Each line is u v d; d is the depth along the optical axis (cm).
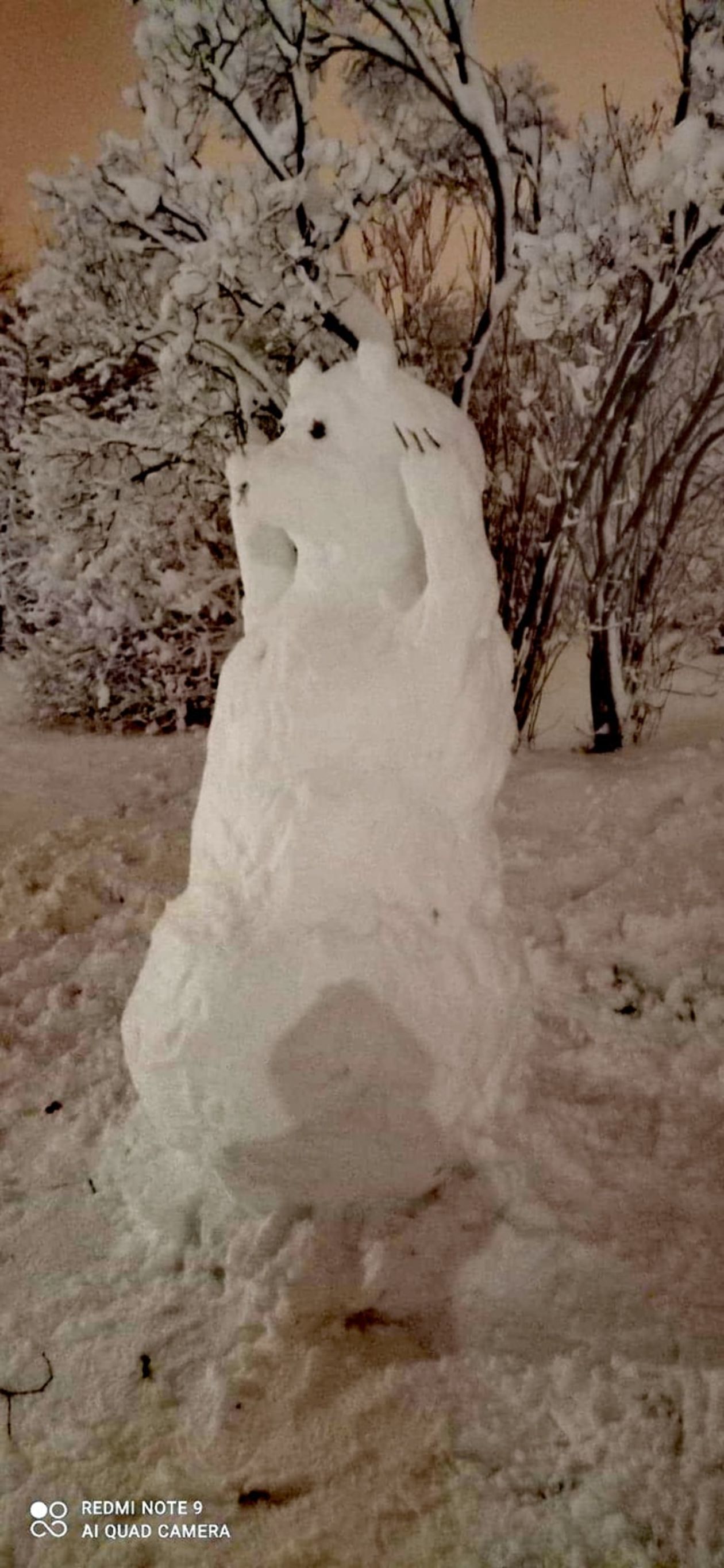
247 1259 251
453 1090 244
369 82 679
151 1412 222
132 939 457
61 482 818
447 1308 243
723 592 831
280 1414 219
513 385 731
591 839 523
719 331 669
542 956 411
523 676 754
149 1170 291
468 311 746
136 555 884
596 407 669
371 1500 203
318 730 229
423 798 237
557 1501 200
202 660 945
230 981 229
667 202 554
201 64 592
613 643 727
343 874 230
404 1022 230
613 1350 229
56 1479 211
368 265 694
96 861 554
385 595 236
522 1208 270
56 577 938
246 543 252
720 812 523
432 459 219
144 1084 247
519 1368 226
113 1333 242
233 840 245
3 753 877
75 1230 277
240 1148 243
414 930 233
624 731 754
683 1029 357
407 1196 261
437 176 692
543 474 722
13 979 425
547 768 664
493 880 259
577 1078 333
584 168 608
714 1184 283
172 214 636
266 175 628
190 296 596
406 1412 218
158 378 730
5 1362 237
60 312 698
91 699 977
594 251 573
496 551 741
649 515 755
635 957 406
